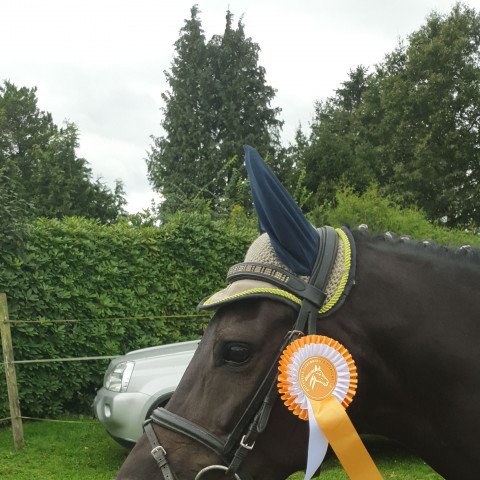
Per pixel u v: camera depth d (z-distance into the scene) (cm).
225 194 1304
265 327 170
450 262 184
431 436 179
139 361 630
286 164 3325
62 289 848
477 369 172
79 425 827
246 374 170
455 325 175
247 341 169
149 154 3041
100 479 625
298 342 168
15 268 816
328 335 173
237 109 3831
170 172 3634
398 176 2850
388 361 177
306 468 166
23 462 681
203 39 3950
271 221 172
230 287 176
